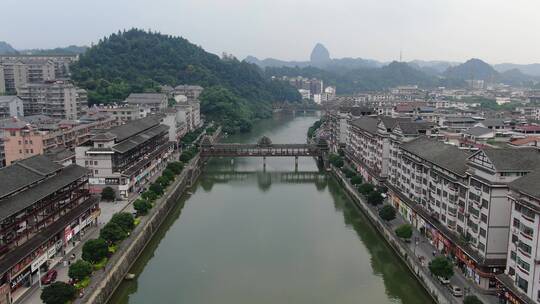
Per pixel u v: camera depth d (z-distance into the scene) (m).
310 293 93.50
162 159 194.50
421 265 94.31
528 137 142.25
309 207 155.62
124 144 148.25
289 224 137.00
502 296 77.94
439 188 107.06
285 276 101.31
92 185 139.62
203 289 94.75
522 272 72.69
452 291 82.25
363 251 116.75
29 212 84.44
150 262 108.56
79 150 137.75
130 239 104.75
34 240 83.19
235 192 176.62
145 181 164.38
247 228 133.00
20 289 77.88
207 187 185.25
